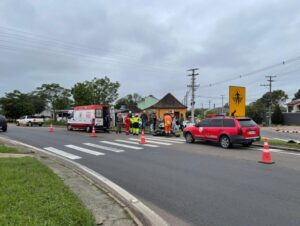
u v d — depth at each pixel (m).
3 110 75.56
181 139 20.73
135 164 11.07
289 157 12.73
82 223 4.64
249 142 15.88
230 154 13.50
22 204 5.10
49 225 4.25
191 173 9.43
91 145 17.02
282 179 8.58
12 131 29.50
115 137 22.20
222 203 6.46
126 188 7.74
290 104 76.69
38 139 20.69
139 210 5.97
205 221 5.46
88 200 6.25
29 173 7.70
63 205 5.25
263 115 70.88
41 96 71.31
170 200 6.71
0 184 6.43
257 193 7.19
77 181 7.89
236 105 19.97
